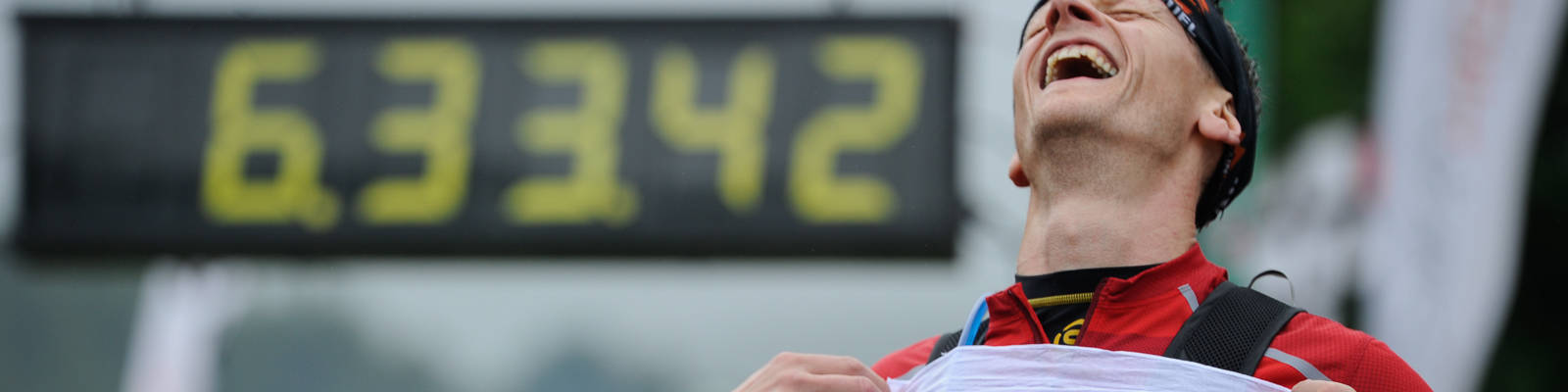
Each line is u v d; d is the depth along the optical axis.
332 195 13.23
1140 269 3.53
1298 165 11.98
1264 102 4.46
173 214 13.36
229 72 13.48
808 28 12.91
